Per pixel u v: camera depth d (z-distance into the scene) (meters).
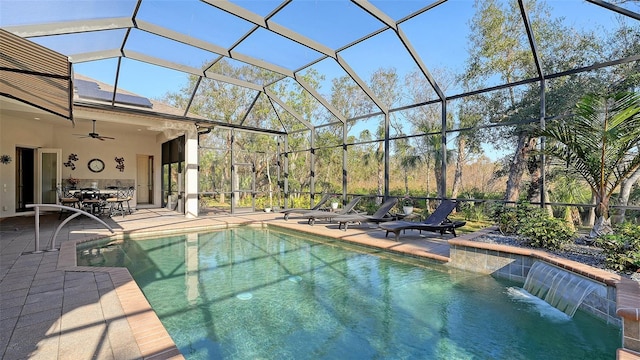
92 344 2.41
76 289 3.59
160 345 2.40
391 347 2.91
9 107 7.69
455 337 3.08
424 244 6.45
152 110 10.55
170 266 5.50
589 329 3.21
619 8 4.99
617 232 3.96
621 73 6.46
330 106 10.82
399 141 11.74
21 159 10.94
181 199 12.01
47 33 5.42
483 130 9.33
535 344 2.95
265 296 4.16
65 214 10.63
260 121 12.79
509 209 6.10
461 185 10.12
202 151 11.46
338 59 8.38
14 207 10.19
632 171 4.64
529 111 7.77
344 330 3.24
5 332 2.59
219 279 4.83
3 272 4.21
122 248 6.75
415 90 12.12
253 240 7.76
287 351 2.85
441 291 4.28
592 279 3.38
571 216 7.40
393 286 4.50
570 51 7.42
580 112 4.62
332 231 8.05
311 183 12.42
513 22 8.41
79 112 9.34
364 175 12.38
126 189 12.47
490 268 4.91
